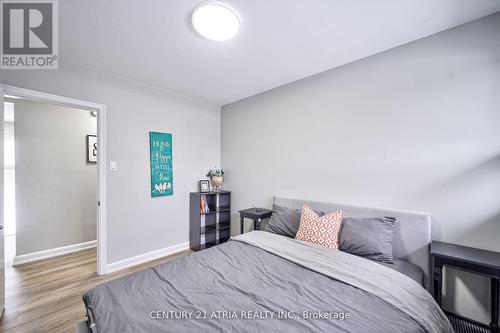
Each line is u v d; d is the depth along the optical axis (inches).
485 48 63.5
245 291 49.6
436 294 60.3
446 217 69.6
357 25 66.5
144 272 57.8
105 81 99.7
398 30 69.3
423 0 56.5
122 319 39.6
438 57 70.8
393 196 79.9
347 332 37.1
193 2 56.8
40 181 117.7
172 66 93.4
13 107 110.1
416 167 75.1
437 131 71.2
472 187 65.6
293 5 57.7
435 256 60.3
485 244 63.4
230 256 69.0
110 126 101.3
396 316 41.2
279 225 95.2
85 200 133.3
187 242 133.0
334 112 95.4
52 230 121.3
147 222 114.8
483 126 64.0
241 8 58.8
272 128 119.8
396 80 79.0
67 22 64.6
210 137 145.0
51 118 121.5
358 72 88.0
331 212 86.7
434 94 71.7
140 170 111.8
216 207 140.5
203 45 77.2
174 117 125.8
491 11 61.2
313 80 102.3
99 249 98.7
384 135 81.8
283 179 115.0
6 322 68.6
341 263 61.9
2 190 72.8
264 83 112.2
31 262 112.8
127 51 81.2
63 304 77.6
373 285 50.8
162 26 66.8
